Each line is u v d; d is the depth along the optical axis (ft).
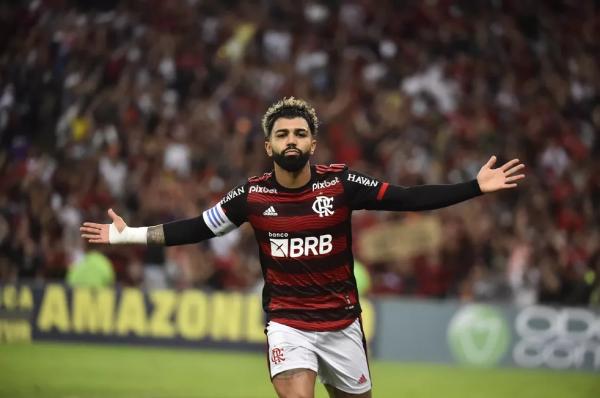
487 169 61.16
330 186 61.57
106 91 203.72
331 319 62.08
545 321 149.07
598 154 227.20
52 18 215.92
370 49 228.43
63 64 207.72
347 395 63.72
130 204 178.29
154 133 196.24
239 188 62.90
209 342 146.72
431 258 172.86
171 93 209.46
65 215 171.63
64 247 167.94
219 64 216.54
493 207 192.54
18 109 201.05
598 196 208.85
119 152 188.96
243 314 147.54
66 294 145.38
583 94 238.07
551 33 248.11
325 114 207.10
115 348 143.95
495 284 174.81
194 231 63.72
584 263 186.29
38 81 204.23
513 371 144.05
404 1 240.32
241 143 196.65
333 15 232.94
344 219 61.67
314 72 218.79
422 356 148.15
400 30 235.61
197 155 191.72
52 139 195.72
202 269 168.45
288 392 60.54
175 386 115.55
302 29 228.63
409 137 207.10
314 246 61.31
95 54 210.79
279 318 62.18
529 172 207.41
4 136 197.98
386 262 172.55
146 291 146.61
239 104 207.41
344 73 219.82
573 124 230.68
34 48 209.36
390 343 148.46
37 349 138.41
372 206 61.82
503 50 240.12
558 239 188.75
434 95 221.87
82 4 220.84
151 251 166.40
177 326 146.61
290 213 61.36
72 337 145.07
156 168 186.70
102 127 195.00
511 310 149.07
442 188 61.21
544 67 239.91
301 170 61.00
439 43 235.61
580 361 148.46
